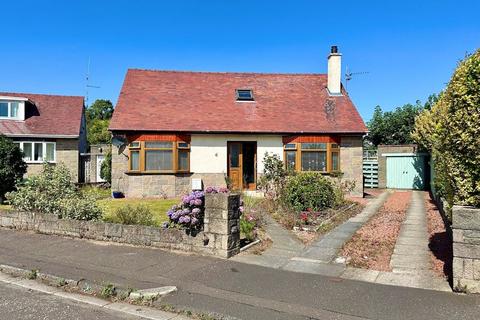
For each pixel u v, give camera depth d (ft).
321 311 17.26
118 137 57.26
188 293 19.67
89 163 94.02
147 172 57.21
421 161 74.69
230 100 66.39
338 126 61.11
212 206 26.00
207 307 17.95
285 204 41.34
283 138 60.44
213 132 58.65
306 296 18.97
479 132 18.65
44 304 19.02
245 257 25.61
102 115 184.24
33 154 85.56
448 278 20.84
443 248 26.71
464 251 18.84
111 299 19.67
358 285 20.29
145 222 31.27
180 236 27.25
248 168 61.52
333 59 69.36
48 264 24.91
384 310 17.15
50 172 38.83
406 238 30.22
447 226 29.14
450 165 19.94
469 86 18.92
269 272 22.65
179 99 64.95
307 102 67.00
